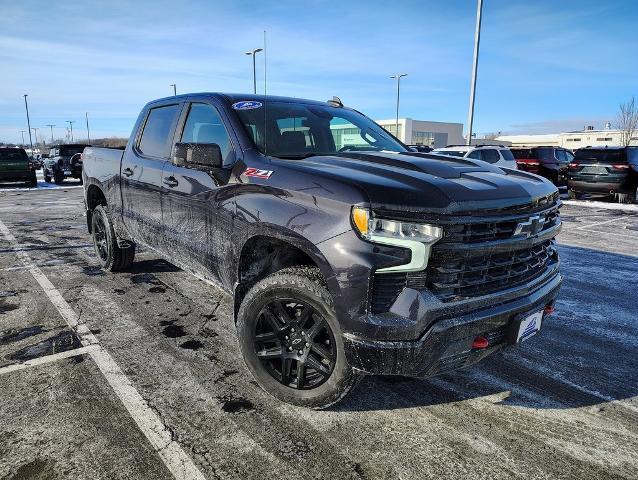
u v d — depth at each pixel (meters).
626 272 6.00
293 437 2.41
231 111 3.23
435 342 2.18
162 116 4.05
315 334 2.47
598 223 10.34
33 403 2.65
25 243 7.16
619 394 2.94
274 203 2.57
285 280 2.49
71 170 20.84
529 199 2.53
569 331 3.97
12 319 3.90
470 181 2.52
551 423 2.61
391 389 2.92
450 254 2.20
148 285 4.87
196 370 3.08
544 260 2.88
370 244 2.17
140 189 4.10
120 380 2.93
